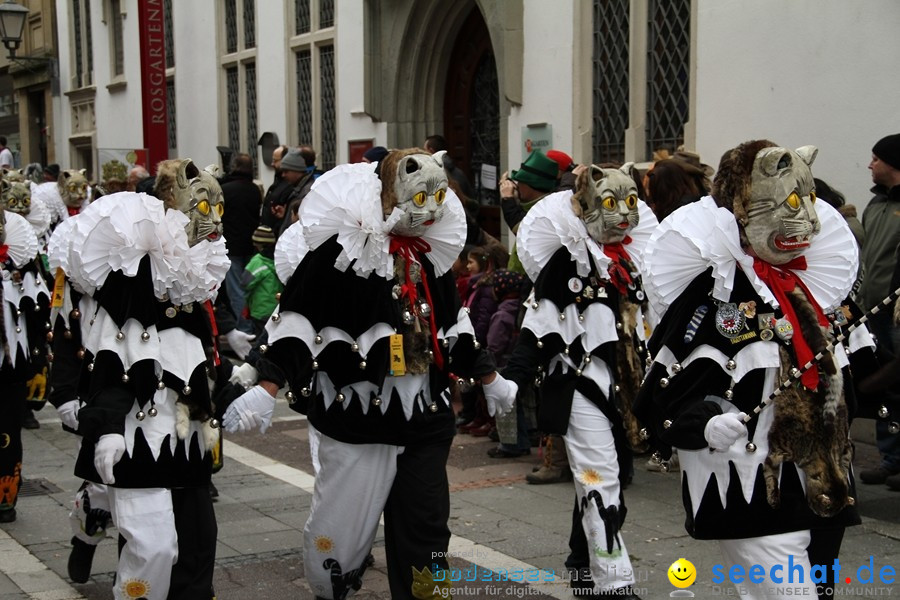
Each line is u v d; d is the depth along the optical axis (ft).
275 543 17.43
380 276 12.47
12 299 18.01
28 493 20.58
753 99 24.84
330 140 43.21
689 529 10.71
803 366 10.23
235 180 35.76
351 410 12.57
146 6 46.42
